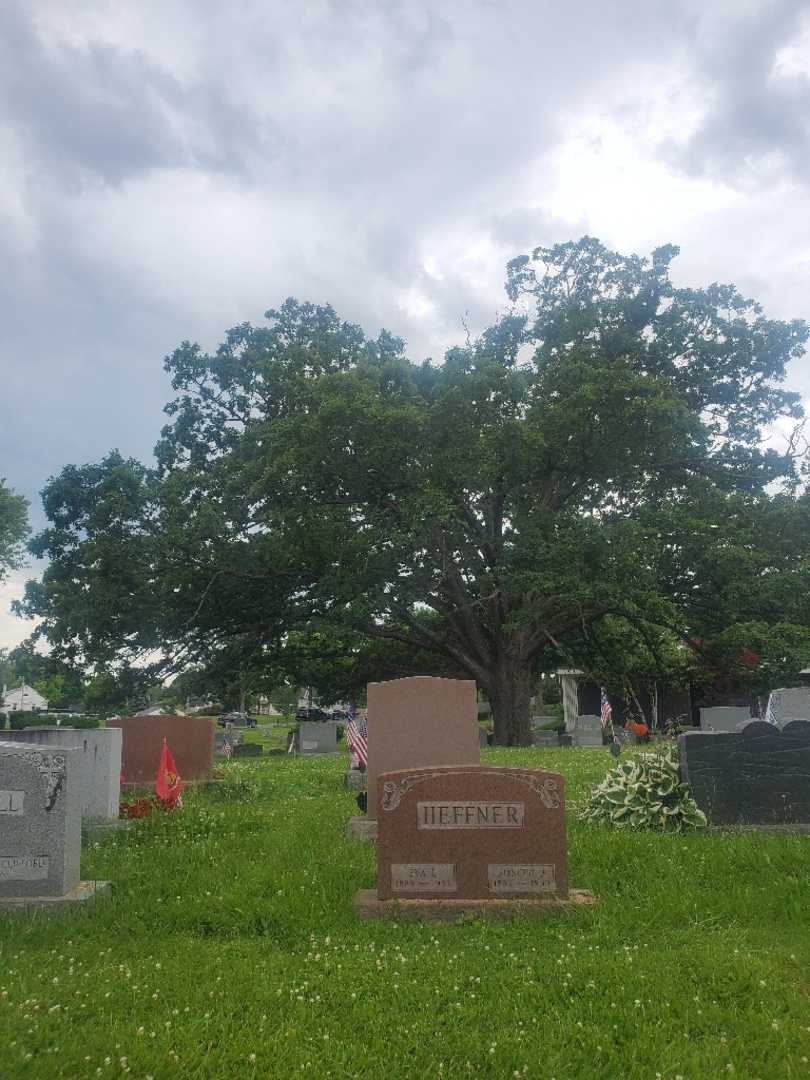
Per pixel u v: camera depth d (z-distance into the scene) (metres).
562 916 6.93
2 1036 4.49
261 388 34.38
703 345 31.38
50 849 7.26
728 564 27.91
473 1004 5.20
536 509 29.81
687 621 31.36
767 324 31.22
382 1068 4.40
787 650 26.84
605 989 5.40
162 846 9.66
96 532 30.34
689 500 30.02
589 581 27.47
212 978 5.59
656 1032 4.79
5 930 6.55
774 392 31.92
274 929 6.75
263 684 38.19
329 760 24.94
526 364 32.41
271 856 8.92
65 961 5.89
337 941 6.37
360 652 38.12
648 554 27.69
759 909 7.09
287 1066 4.37
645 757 10.84
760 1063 4.47
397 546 28.12
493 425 27.80
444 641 33.38
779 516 28.30
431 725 12.17
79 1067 4.26
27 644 32.69
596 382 28.22
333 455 28.20
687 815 9.94
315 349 32.44
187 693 36.38
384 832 7.24
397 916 6.94
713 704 44.22
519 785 7.28
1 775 7.30
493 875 7.19
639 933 6.59
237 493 30.31
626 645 38.69
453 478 28.19
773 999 5.21
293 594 33.09
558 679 62.81
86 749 11.22
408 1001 5.22
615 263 32.84
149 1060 4.31
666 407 26.95
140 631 32.28
